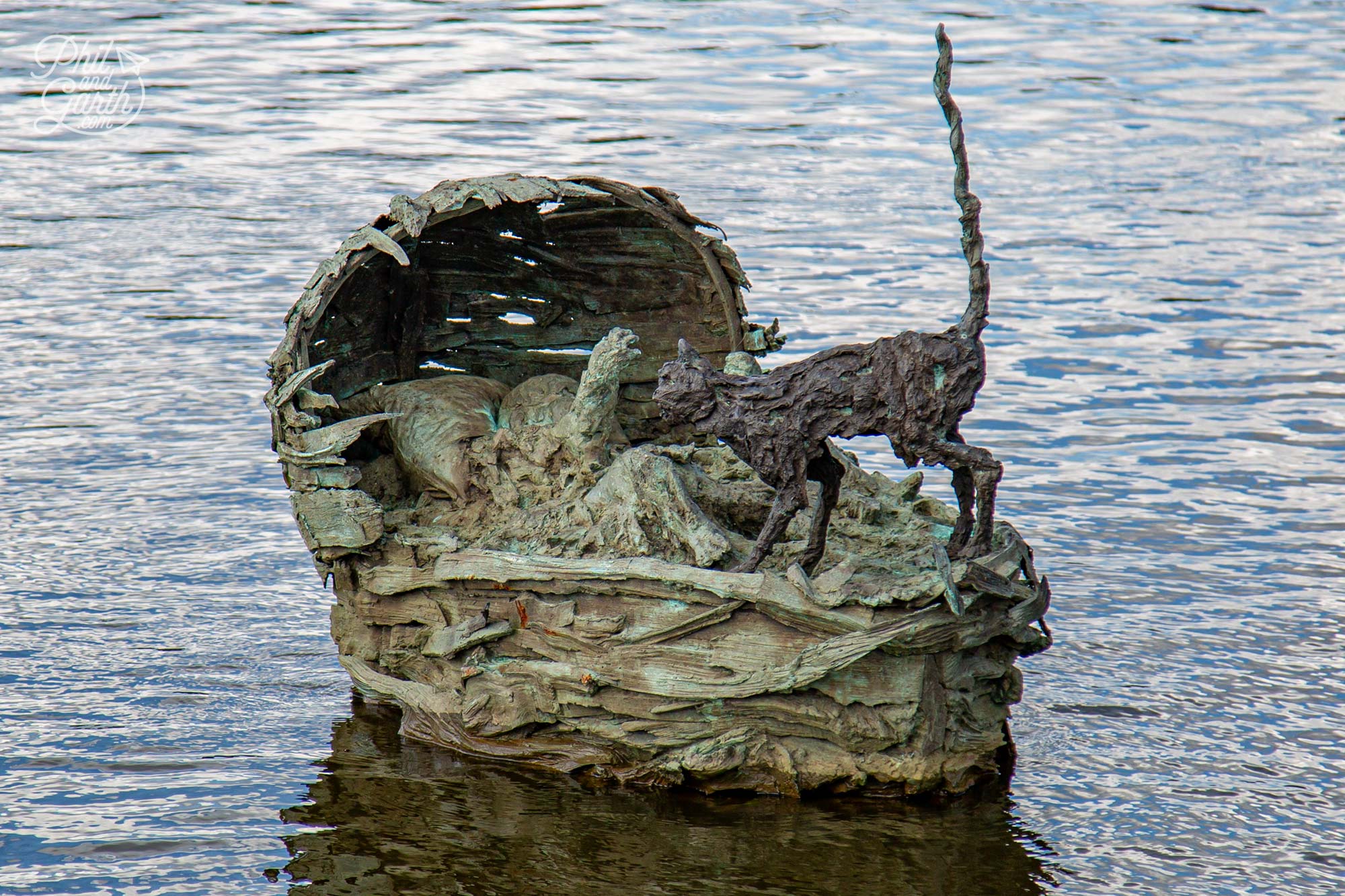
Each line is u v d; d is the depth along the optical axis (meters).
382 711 19.70
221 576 23.69
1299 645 21.19
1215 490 26.44
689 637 17.14
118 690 19.97
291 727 19.16
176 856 16.02
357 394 21.98
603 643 17.50
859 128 47.72
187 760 18.20
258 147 45.28
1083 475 27.11
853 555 17.47
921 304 34.78
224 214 40.50
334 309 21.48
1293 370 31.88
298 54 53.84
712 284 22.64
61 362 32.31
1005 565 17.31
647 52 54.53
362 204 40.84
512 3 60.72
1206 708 19.61
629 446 21.02
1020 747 18.59
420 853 16.08
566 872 15.67
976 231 15.93
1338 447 28.14
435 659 18.81
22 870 15.68
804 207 41.41
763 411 16.56
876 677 16.69
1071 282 36.84
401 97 49.62
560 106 48.84
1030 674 20.55
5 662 20.67
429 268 22.92
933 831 16.55
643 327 23.20
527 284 23.38
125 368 32.09
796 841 16.30
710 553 17.16
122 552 24.36
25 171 43.97
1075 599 22.66
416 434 20.36
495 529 18.97
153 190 42.38
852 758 17.05
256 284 36.38
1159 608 22.38
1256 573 23.41
